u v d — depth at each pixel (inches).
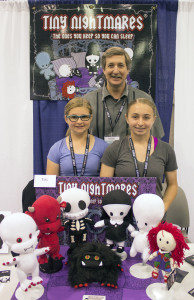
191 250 50.9
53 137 95.0
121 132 77.1
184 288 40.6
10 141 97.0
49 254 43.8
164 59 90.6
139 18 88.4
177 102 93.9
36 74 92.4
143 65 90.2
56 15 89.0
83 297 38.0
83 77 91.9
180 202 75.2
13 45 92.4
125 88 77.3
